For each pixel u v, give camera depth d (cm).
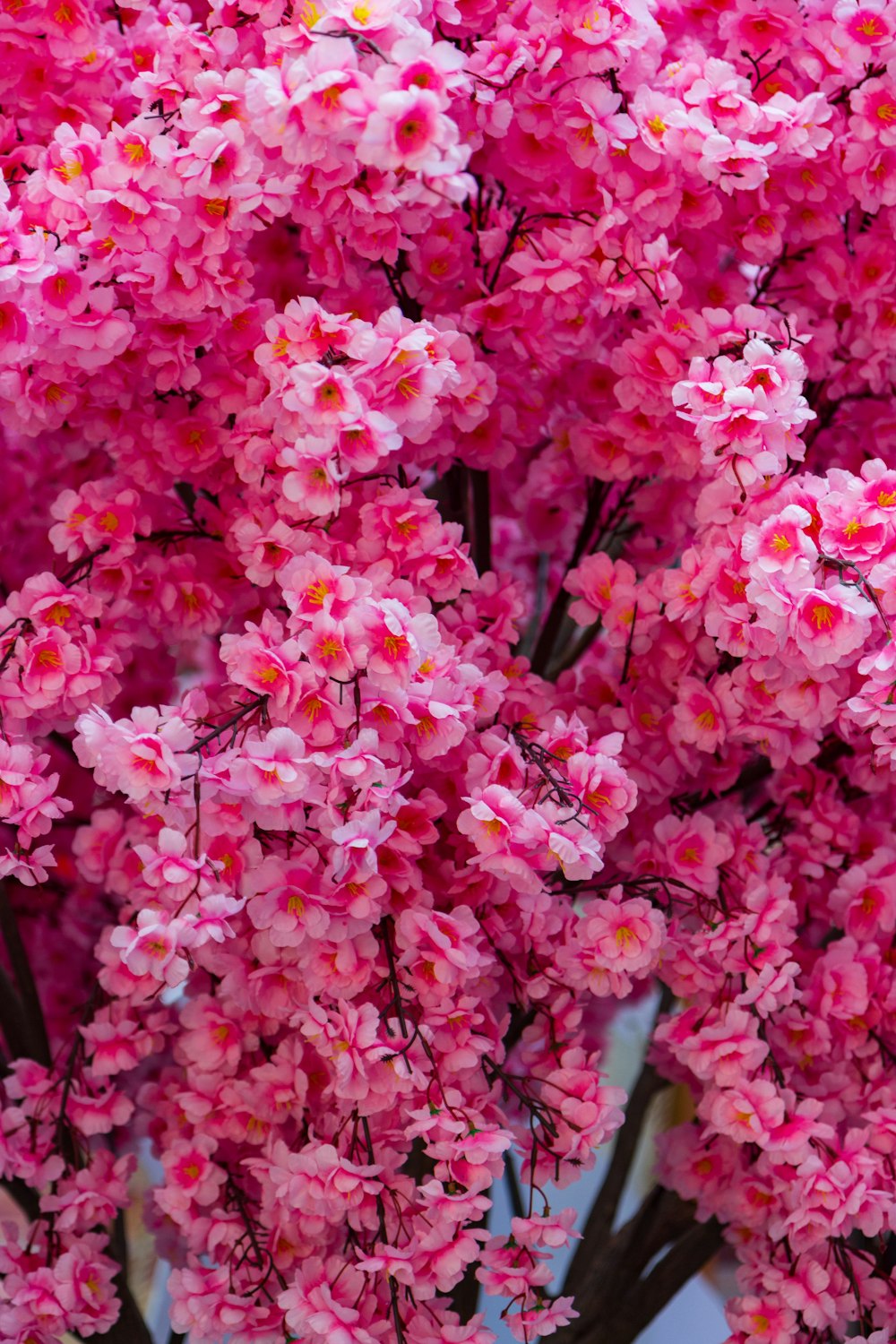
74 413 161
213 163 147
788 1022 162
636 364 158
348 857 144
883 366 167
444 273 158
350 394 142
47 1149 165
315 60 138
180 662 198
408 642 143
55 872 189
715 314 154
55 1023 190
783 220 160
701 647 159
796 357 146
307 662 146
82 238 149
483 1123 152
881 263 164
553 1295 186
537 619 193
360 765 143
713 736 158
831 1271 160
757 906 157
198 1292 159
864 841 169
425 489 182
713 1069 157
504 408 162
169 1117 167
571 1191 282
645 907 155
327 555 153
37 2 156
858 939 163
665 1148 169
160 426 159
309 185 147
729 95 152
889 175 159
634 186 155
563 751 153
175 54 155
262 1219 160
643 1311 179
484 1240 154
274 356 147
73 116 160
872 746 165
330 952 153
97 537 160
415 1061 152
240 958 158
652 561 171
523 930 158
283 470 155
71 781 187
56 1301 161
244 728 148
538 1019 162
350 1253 157
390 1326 154
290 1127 162
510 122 155
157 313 154
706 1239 177
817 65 157
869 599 143
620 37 151
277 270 166
